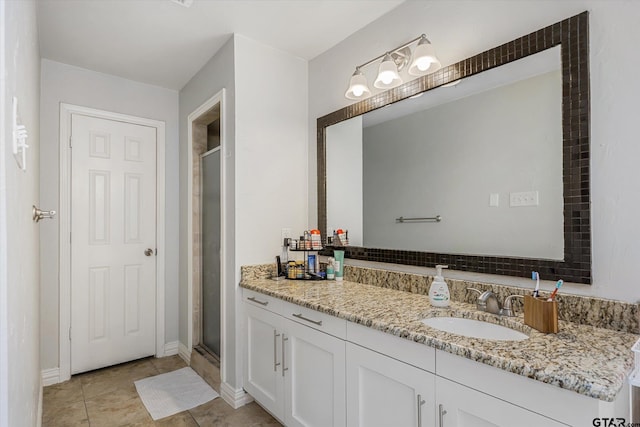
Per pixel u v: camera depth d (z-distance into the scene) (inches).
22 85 40.1
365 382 53.7
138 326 116.0
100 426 77.6
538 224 53.8
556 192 51.7
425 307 59.7
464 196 63.8
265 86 93.9
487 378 38.9
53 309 100.5
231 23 83.8
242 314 87.5
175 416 81.7
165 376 103.9
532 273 50.8
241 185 89.0
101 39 90.8
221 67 95.1
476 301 60.4
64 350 101.6
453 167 65.7
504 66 58.3
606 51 47.6
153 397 90.9
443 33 67.9
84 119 107.6
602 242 47.7
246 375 85.7
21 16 38.5
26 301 43.7
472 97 62.8
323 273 90.3
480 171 61.5
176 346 123.6
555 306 45.0
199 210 116.2
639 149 44.9
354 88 76.9
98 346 108.1
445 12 67.7
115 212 112.4
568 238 50.2
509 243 57.3
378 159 80.7
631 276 45.4
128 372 106.7
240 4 76.5
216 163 103.3
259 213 92.0
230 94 90.4
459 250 64.5
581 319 48.6
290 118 99.0
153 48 95.7
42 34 87.9
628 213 45.7
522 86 55.9
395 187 76.6
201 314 115.3
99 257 109.2
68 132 104.6
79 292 105.2
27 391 45.0
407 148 74.3
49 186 101.0
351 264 87.6
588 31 49.0
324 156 95.7
